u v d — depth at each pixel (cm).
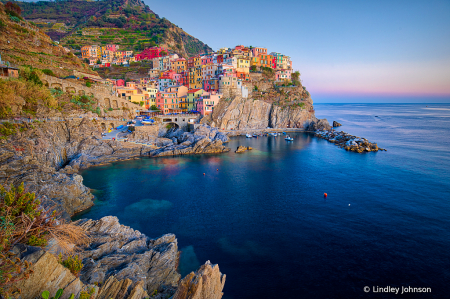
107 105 11088
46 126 7200
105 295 2005
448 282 3241
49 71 9569
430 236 4247
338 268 3475
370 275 3353
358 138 12338
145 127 10175
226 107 14075
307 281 3231
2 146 5350
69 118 8338
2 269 1433
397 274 3378
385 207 5316
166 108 14038
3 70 7369
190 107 14400
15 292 1429
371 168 8138
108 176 7019
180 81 17212
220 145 10588
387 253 3803
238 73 15900
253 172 7700
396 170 7888
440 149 10869
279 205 5394
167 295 2698
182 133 11356
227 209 5169
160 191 6053
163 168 7919
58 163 7212
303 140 13375
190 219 4719
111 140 8912
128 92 13038
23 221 1875
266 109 15912
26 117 6738
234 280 3212
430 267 3509
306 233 4316
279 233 4303
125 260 2903
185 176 7200
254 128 15500
